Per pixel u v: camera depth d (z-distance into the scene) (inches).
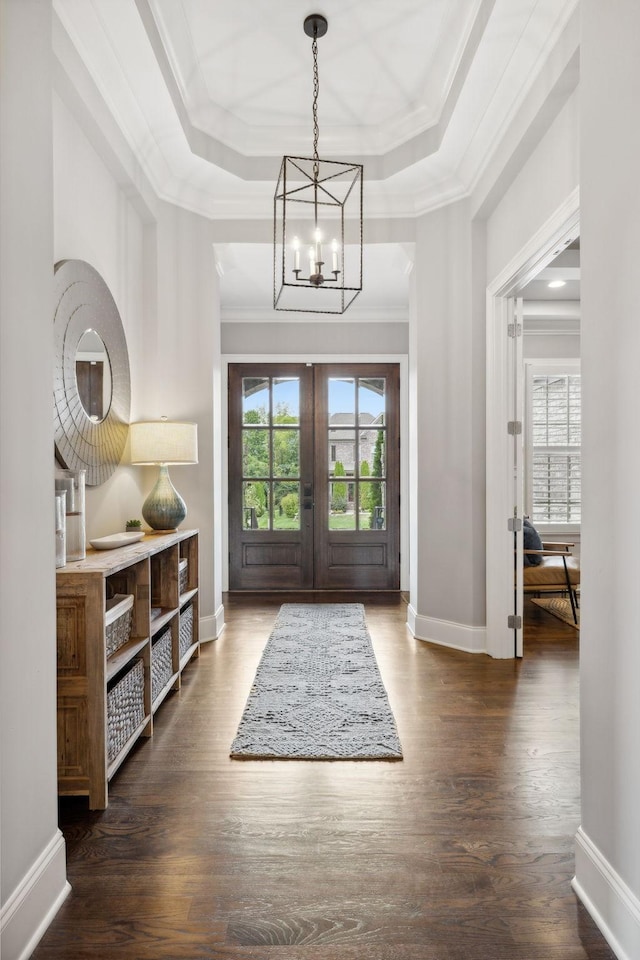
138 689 94.7
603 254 58.9
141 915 58.7
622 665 55.1
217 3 100.3
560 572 173.0
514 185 124.4
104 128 109.8
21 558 55.6
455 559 150.2
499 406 141.2
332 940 55.6
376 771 87.2
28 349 57.5
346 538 230.7
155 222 143.4
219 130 137.2
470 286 145.6
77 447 104.0
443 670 132.1
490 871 65.4
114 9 89.1
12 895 52.5
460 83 111.3
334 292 212.4
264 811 76.9
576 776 85.9
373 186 150.9
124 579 101.6
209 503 156.8
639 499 52.4
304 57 115.3
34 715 57.5
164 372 146.6
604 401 58.8
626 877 53.9
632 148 53.4
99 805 77.2
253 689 118.9
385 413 231.3
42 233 60.6
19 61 55.9
